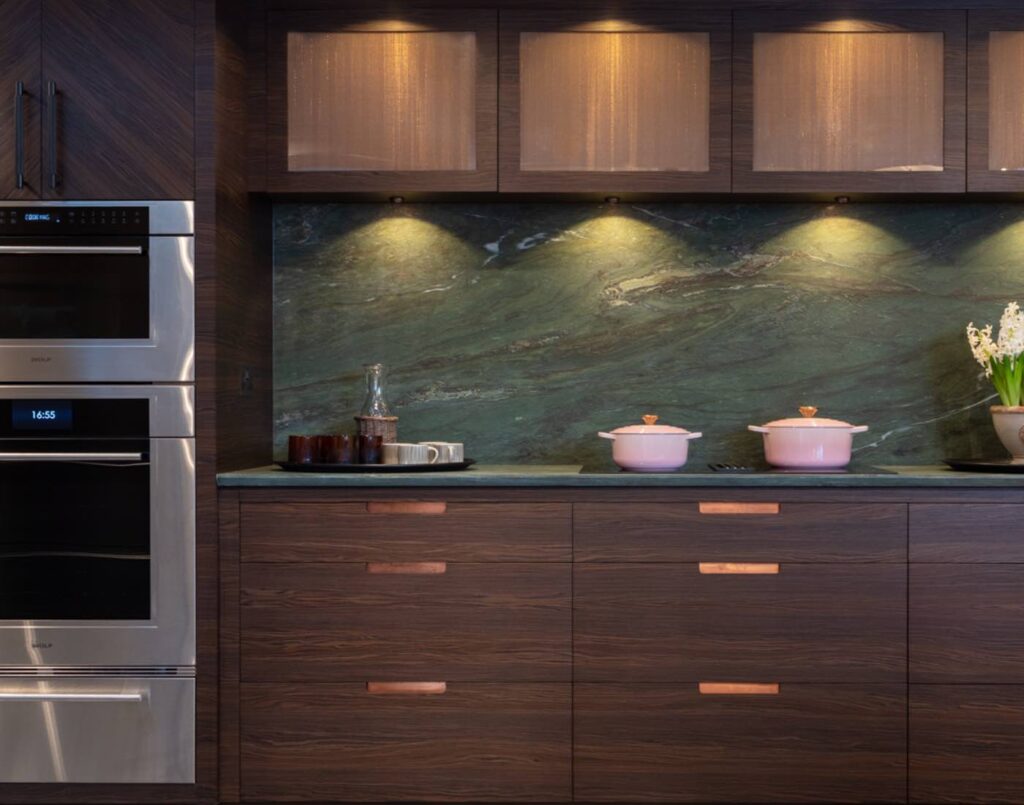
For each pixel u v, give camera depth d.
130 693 2.82
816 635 2.76
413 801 2.81
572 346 3.40
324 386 3.42
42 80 2.83
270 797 2.81
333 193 3.12
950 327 3.36
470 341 3.41
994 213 3.35
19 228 2.83
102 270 2.82
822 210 3.37
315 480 2.79
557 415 3.40
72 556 2.82
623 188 3.05
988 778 2.74
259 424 3.27
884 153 3.04
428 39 3.07
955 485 2.75
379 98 3.07
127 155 2.82
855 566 2.76
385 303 3.42
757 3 3.04
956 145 3.03
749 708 2.77
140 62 2.83
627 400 3.39
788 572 2.77
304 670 2.81
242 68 3.04
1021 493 2.75
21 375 2.82
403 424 3.41
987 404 3.35
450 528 2.80
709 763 2.77
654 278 3.39
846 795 2.76
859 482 2.75
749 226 3.38
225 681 2.82
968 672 2.75
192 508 2.81
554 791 2.79
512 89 3.06
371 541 2.81
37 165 2.83
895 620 2.76
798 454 2.96
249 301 3.15
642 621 2.79
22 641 2.82
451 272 3.41
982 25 3.02
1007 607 2.75
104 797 2.83
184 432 2.81
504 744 2.79
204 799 2.81
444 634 2.80
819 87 3.04
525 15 3.06
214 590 2.81
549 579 2.79
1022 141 3.02
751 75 3.04
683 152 3.06
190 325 2.82
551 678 2.79
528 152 3.06
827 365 3.37
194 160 2.82
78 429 2.82
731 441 3.38
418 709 2.80
